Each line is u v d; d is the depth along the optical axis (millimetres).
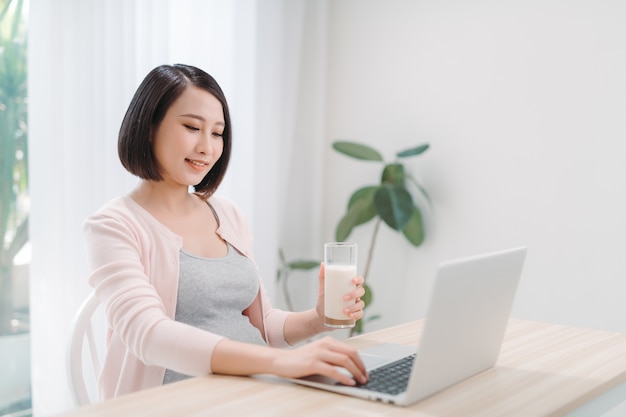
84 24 2461
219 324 1624
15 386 2498
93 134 2498
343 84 3479
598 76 2721
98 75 2506
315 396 1115
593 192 2746
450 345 1139
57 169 2422
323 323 1649
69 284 2467
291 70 3371
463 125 3084
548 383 1238
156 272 1580
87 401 1538
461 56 3082
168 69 1627
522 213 2932
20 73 2467
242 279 1700
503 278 1253
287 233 3510
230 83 3020
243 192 3123
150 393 1125
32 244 2393
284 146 3389
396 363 1307
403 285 3311
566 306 2832
